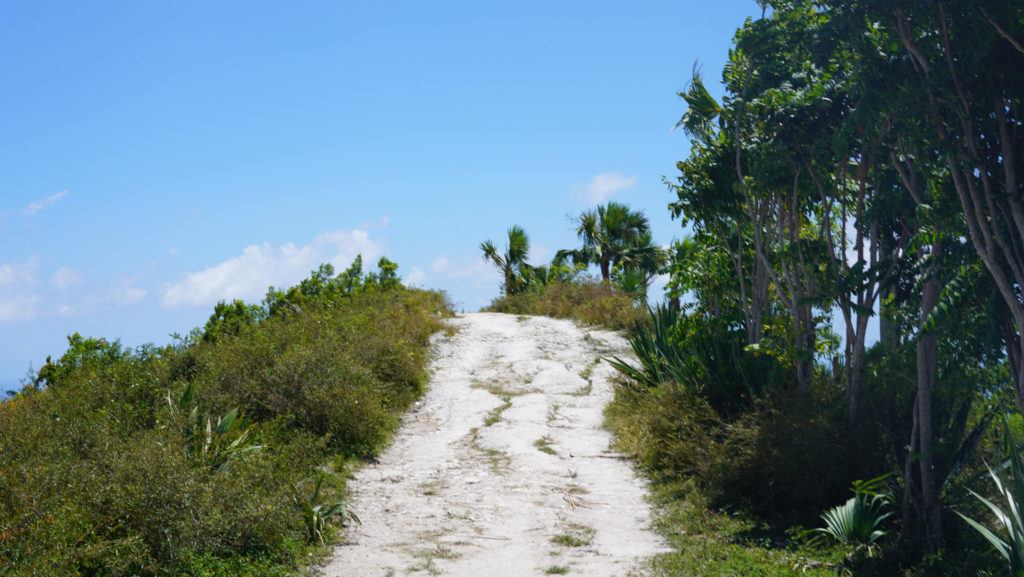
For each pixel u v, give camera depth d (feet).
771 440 27.76
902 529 22.80
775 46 27.84
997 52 18.10
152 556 20.35
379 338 50.31
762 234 35.76
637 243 91.35
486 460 35.96
